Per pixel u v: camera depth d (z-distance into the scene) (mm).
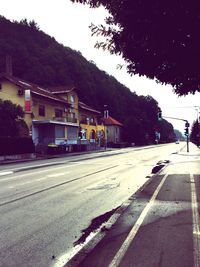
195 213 8250
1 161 32469
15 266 5316
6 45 71188
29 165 27250
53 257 5727
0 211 9414
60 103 57875
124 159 34594
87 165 26531
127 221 7605
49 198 11500
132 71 7219
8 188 13914
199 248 5672
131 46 6316
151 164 27453
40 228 7617
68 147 52531
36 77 72500
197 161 28453
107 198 11484
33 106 48625
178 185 13367
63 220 8359
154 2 5125
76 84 88750
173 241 6070
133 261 5141
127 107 125938
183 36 5582
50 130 51875
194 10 5070
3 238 6855
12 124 37094
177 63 6348
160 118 55188
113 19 6371
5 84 47031
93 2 6223
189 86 7430
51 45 86625
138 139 111750
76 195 12125
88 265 5055
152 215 8141
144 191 11891
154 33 5598
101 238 6383
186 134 50375
